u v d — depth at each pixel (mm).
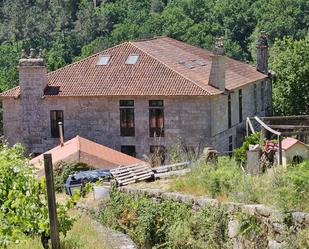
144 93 50719
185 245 19578
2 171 17484
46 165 15031
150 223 21281
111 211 23062
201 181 21047
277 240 16672
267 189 18141
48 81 54531
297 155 26859
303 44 67125
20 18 111938
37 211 16656
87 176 32438
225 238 18469
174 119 50625
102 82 53031
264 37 65250
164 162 37781
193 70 54531
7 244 16438
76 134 53250
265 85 64312
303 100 66188
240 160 27625
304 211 16391
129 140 52125
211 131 50031
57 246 15297
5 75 83812
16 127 54469
